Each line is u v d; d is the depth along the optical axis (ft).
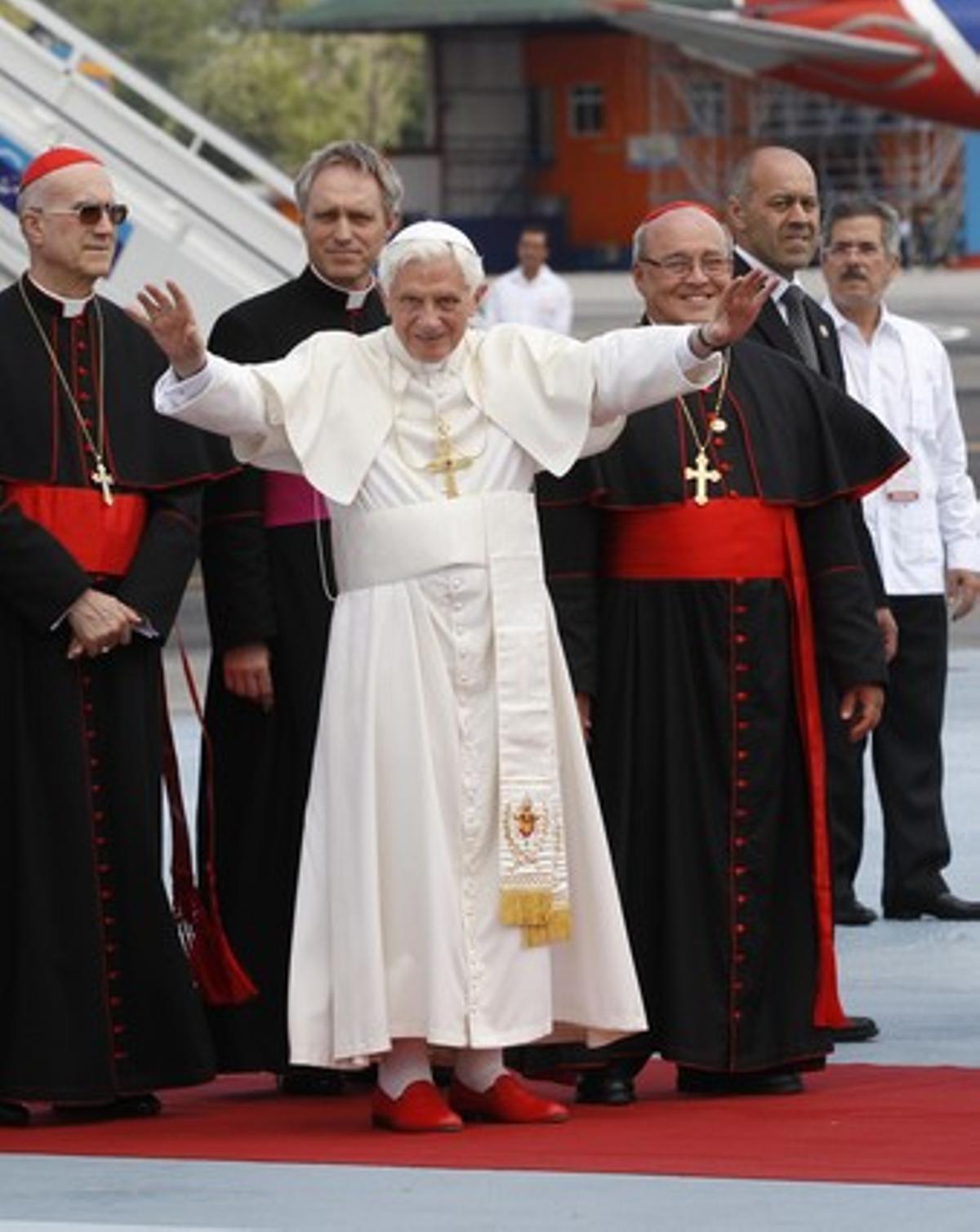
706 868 88.12
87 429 88.07
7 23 203.51
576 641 87.66
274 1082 94.68
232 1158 79.87
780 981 88.74
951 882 124.88
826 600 90.48
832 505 90.48
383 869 82.58
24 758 86.99
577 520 87.76
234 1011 91.40
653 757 88.53
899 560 118.21
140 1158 80.48
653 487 88.53
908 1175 75.00
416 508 83.30
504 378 84.07
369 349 84.69
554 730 83.56
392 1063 83.56
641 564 88.79
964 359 441.68
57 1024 86.48
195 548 88.89
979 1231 69.15
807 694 89.35
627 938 86.63
